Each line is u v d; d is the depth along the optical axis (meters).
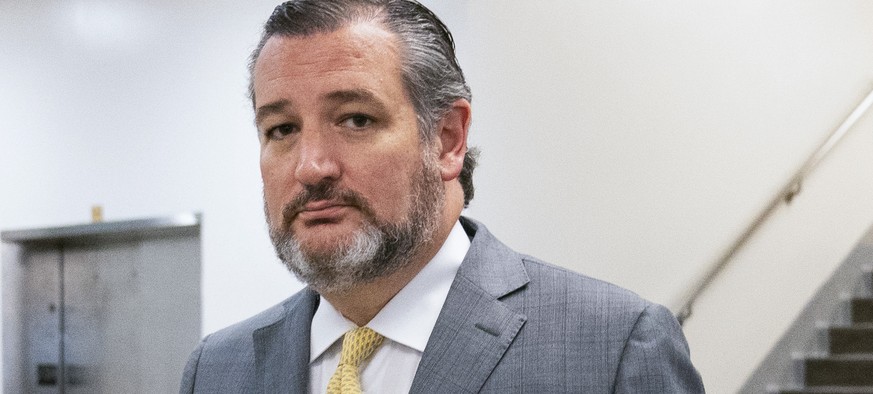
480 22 7.98
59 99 10.02
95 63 9.77
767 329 9.39
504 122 7.98
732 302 9.25
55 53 10.10
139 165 9.38
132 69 9.49
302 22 2.71
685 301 8.47
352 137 2.65
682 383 2.77
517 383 2.72
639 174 8.38
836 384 9.56
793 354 9.60
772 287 9.41
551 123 8.14
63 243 10.25
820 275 9.65
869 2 9.33
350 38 2.68
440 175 2.83
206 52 8.96
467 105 2.91
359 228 2.63
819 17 9.17
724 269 9.24
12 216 10.33
